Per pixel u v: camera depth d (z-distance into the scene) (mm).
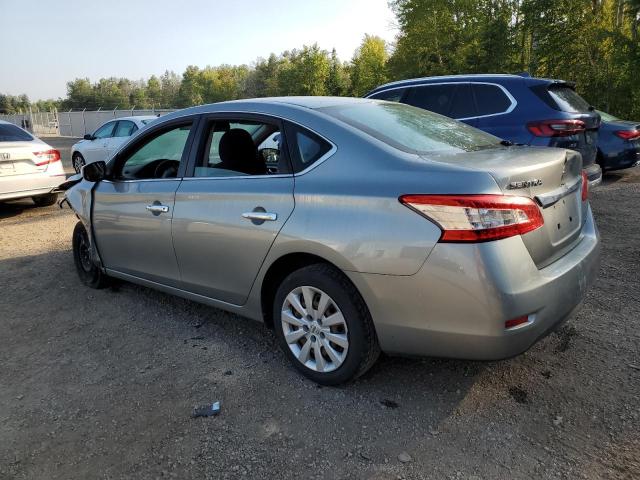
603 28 18547
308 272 2938
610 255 5223
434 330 2529
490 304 2363
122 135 12891
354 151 2848
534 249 2529
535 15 20500
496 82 6711
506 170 2480
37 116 59906
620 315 3834
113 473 2414
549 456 2406
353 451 2492
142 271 4125
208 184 3459
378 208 2607
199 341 3750
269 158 3254
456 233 2389
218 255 3373
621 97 18672
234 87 96125
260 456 2482
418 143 2988
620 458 2371
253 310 3334
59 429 2766
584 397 2846
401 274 2535
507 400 2857
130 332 3949
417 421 2705
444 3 30281
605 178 10047
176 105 111562
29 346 3791
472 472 2322
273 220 3006
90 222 4504
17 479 2400
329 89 54094
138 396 3049
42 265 5785
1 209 9453
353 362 2850
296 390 3037
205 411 2854
